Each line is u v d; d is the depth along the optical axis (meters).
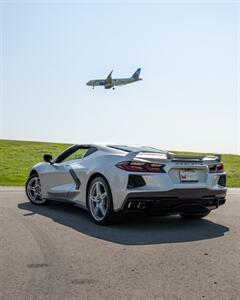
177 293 3.11
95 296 3.02
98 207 5.95
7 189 10.91
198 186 5.75
